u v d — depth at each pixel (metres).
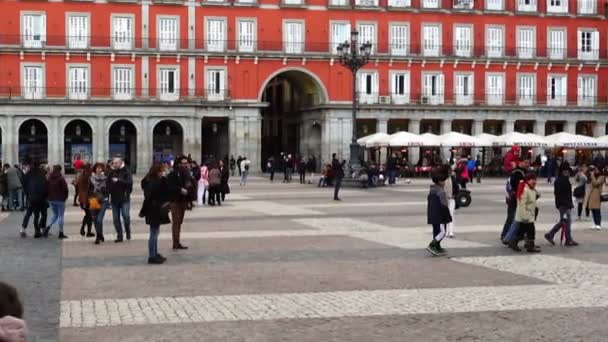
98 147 65.06
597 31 75.75
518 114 73.88
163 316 11.57
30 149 66.44
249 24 68.81
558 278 14.85
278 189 47.22
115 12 66.12
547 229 24.27
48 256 18.14
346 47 47.78
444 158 71.31
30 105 63.50
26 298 13.01
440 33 72.56
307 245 19.95
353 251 18.78
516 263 16.81
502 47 73.75
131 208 32.47
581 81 75.69
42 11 64.81
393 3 71.50
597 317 11.51
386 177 56.81
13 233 23.55
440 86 72.69
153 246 16.86
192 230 23.75
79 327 10.92
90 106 64.69
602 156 68.62
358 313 11.77
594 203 24.42
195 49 67.50
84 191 21.97
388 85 71.56
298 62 69.81
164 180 16.91
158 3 66.69
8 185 32.84
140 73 66.69
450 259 17.42
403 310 11.96
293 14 69.62
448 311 11.91
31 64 64.62
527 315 11.64
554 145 59.78
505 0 73.81
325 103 70.31
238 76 68.62
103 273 15.55
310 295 13.14
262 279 14.75
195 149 67.19
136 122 65.75
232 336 10.42
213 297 13.00
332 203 35.19
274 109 84.81
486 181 56.75
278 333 10.59
